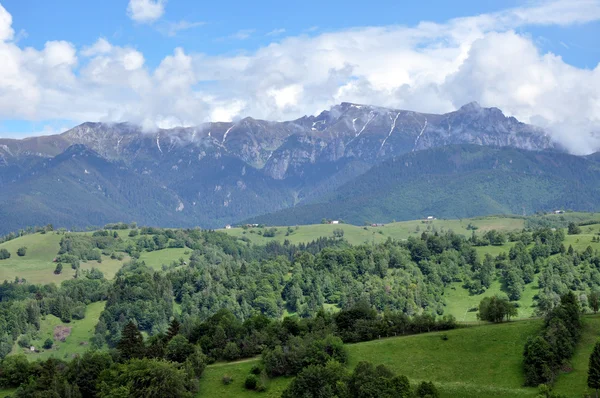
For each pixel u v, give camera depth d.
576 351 171.50
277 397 166.75
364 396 147.50
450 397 155.62
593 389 148.62
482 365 172.50
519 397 151.12
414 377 170.50
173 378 167.12
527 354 164.62
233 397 171.00
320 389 154.50
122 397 163.00
